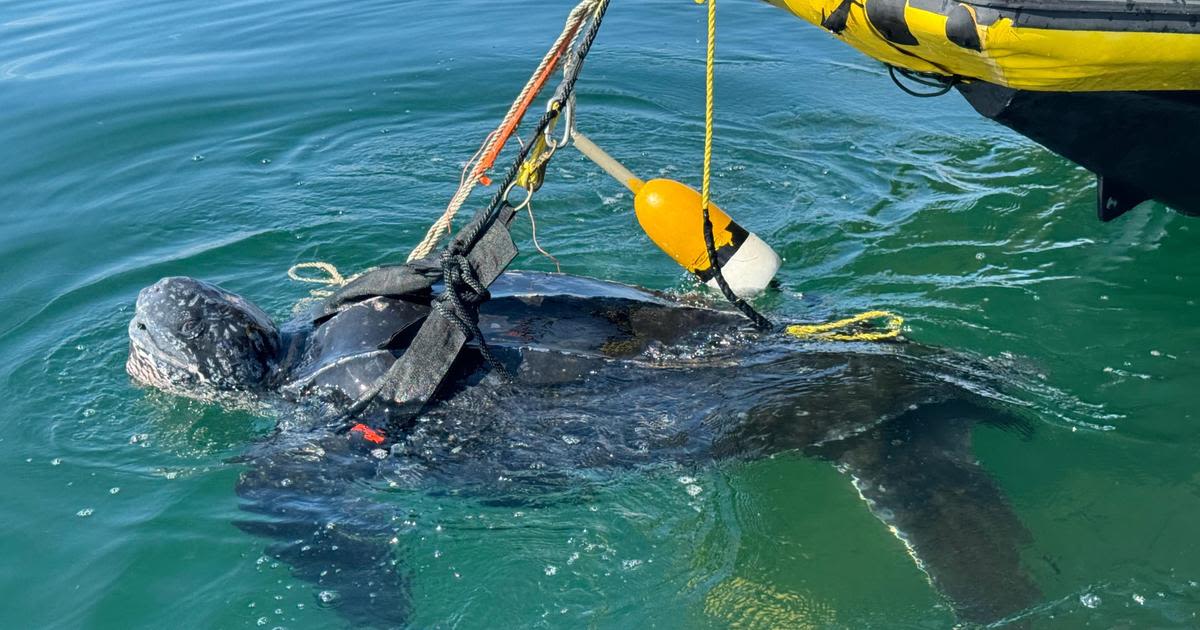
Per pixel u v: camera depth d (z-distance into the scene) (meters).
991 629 3.56
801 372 4.53
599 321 4.67
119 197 7.14
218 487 4.45
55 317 5.73
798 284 5.93
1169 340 5.23
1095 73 4.09
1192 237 6.16
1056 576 3.80
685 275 6.06
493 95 8.86
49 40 10.55
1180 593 3.72
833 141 7.90
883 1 4.20
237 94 8.90
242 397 4.73
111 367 5.29
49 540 4.17
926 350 4.89
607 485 4.36
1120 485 4.26
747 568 3.99
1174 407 4.73
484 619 3.81
